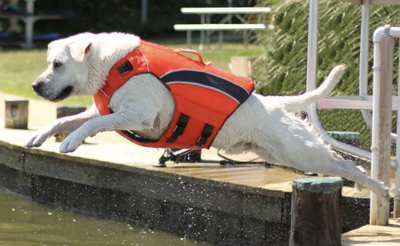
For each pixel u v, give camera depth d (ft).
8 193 17.60
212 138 10.98
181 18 78.89
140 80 10.34
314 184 8.95
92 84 10.52
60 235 12.44
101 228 13.29
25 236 12.21
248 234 11.82
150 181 13.48
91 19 79.00
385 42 10.33
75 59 10.12
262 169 13.98
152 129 11.03
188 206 12.84
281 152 10.89
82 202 15.42
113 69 10.41
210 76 10.69
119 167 14.01
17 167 17.19
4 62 49.80
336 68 11.12
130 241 12.12
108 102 10.57
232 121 10.80
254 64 24.12
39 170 16.38
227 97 10.61
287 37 22.27
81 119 11.16
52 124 10.86
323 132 12.64
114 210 14.61
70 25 77.71
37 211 15.03
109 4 79.97
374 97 10.61
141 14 80.43
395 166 10.96
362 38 15.44
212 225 12.44
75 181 15.33
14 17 68.49
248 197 11.64
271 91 22.44
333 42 20.70
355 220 11.30
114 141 20.22
